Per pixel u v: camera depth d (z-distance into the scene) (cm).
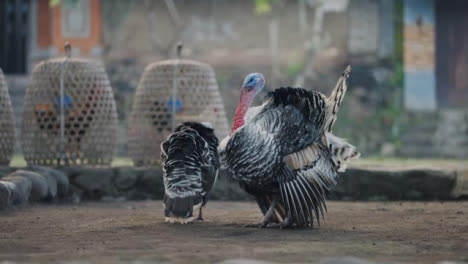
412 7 2603
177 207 923
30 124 1406
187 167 936
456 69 2619
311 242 824
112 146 1435
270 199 1011
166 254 716
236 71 2667
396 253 744
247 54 2673
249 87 1014
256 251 745
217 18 2700
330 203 1339
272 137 944
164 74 1431
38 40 2731
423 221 1045
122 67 2705
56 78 1388
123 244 795
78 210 1181
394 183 1391
